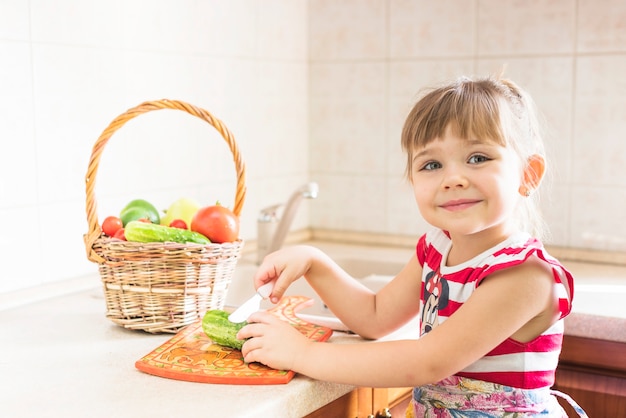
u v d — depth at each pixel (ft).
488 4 6.63
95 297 5.15
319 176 7.59
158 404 3.25
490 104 3.58
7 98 4.82
